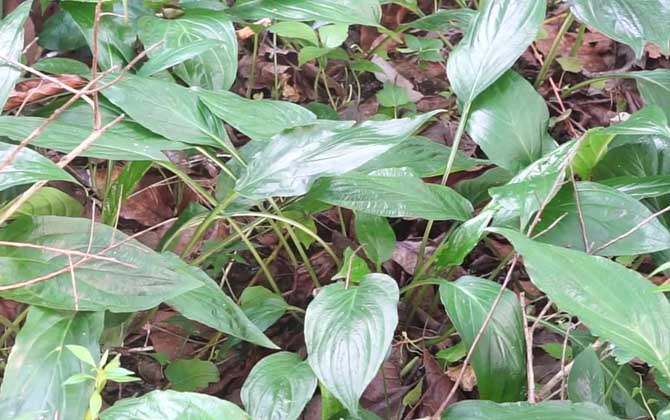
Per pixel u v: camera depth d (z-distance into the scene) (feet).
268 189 5.50
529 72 7.91
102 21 6.19
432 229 6.80
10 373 5.03
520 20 6.11
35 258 5.27
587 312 4.69
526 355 5.46
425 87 7.80
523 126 6.10
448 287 5.61
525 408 4.95
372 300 5.24
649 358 4.65
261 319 5.88
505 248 6.64
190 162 6.89
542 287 4.73
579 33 7.64
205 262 6.38
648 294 4.74
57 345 5.10
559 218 5.57
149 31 6.22
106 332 5.75
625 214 5.70
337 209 6.79
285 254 6.64
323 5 6.48
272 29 6.98
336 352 5.11
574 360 5.41
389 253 6.01
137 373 6.05
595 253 5.59
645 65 7.97
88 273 5.25
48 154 6.56
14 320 5.85
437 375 5.86
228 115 5.86
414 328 6.23
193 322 6.19
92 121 5.80
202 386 5.88
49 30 6.68
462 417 5.13
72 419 4.96
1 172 5.06
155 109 5.80
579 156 6.25
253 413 5.20
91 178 6.59
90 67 6.47
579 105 7.63
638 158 6.27
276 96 7.65
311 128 5.64
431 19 7.13
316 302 5.27
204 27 6.28
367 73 7.84
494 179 6.36
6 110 6.08
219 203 5.96
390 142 5.54
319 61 7.56
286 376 5.29
